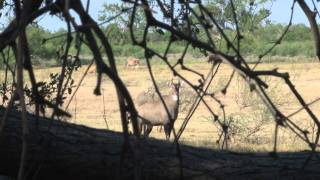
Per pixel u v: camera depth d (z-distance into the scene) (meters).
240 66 3.91
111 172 7.02
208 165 7.03
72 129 7.21
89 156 7.02
